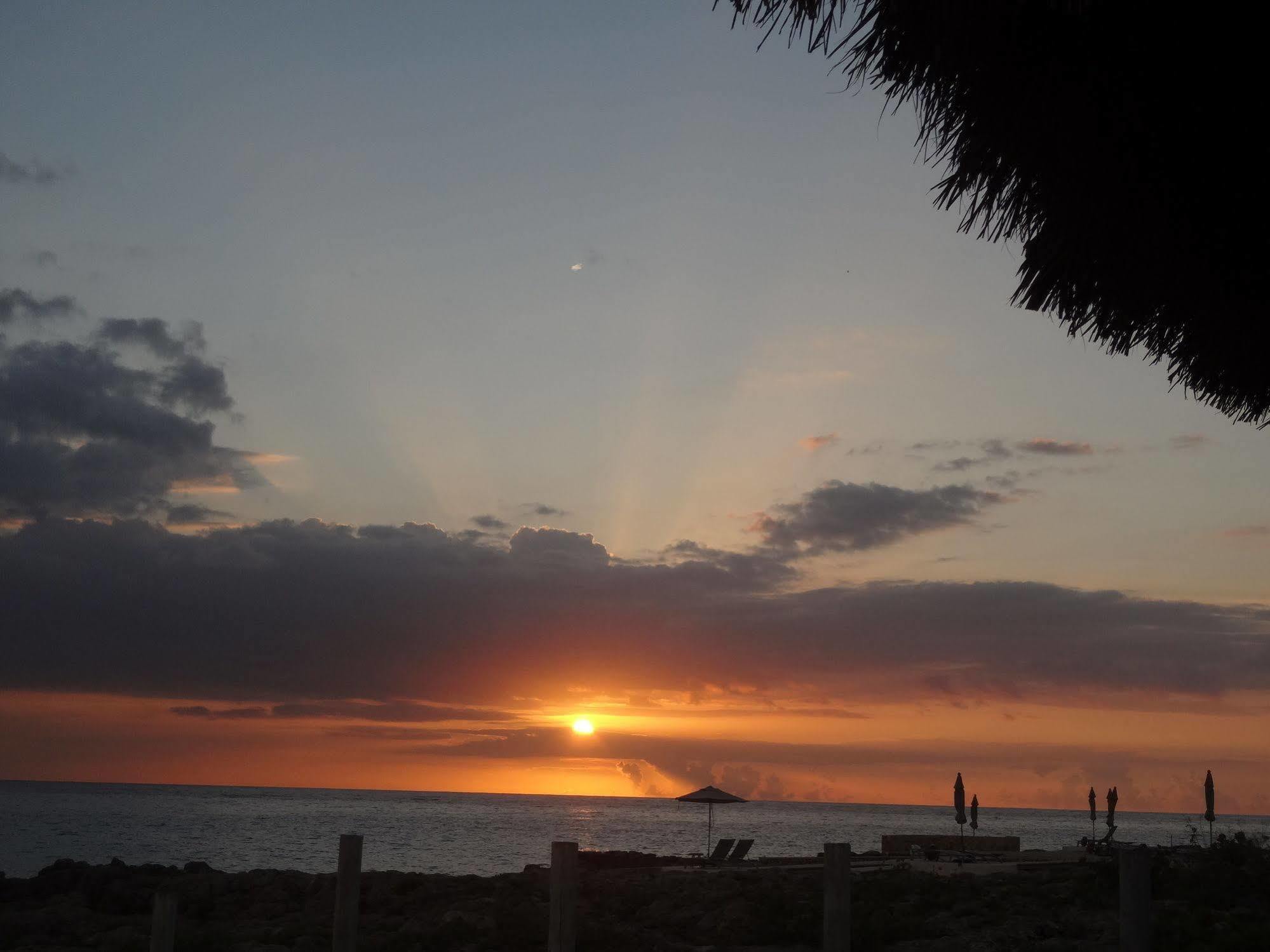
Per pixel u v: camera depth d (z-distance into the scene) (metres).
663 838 95.44
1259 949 12.23
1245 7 5.84
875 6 6.66
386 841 77.88
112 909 21.95
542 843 79.94
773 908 17.36
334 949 10.02
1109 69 6.23
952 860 31.28
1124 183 6.66
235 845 70.38
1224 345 7.55
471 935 16.33
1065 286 7.55
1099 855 28.62
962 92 6.81
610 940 15.63
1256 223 6.57
